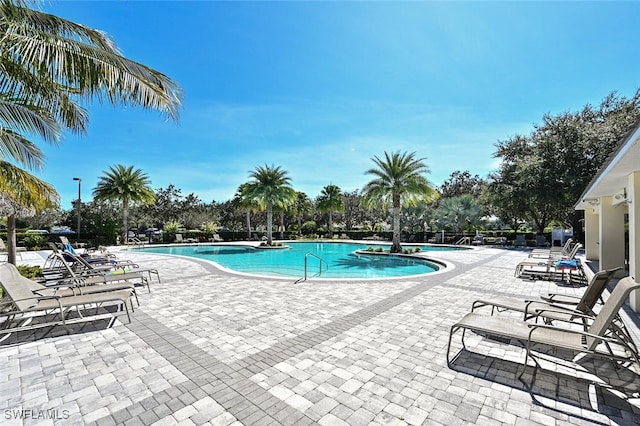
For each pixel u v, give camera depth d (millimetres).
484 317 3775
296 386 2979
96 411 2592
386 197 19484
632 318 5141
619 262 8984
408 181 18781
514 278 9023
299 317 5180
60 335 4379
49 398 2793
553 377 3135
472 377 3143
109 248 24266
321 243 29781
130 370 3324
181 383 3047
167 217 45062
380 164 19328
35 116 6379
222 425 2398
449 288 7539
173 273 10016
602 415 2518
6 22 4691
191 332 4488
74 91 6078
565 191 20719
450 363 3461
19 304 4465
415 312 5453
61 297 4945
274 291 7195
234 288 7551
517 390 2898
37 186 7781
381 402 2705
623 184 6828
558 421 2443
